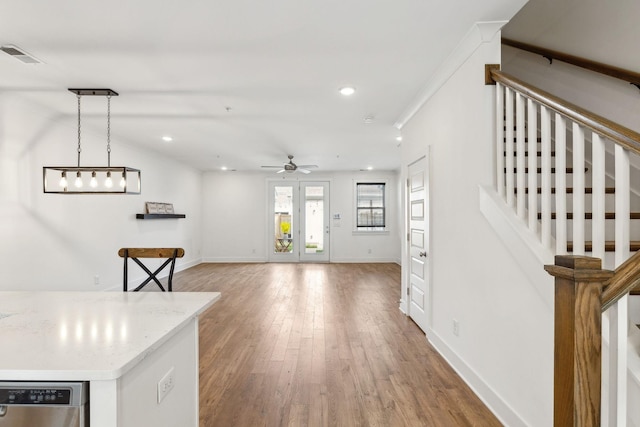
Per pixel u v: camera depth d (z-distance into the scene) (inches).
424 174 144.8
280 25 90.2
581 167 63.3
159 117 170.6
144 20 87.2
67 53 104.2
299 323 162.9
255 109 159.2
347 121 179.6
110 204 210.5
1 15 84.1
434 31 93.7
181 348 62.6
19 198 144.5
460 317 110.3
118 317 61.9
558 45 126.0
